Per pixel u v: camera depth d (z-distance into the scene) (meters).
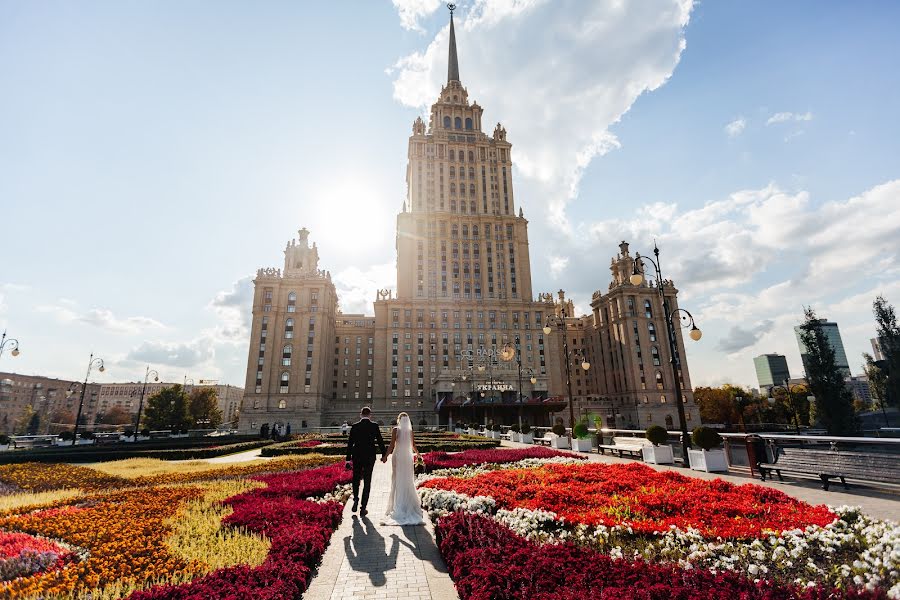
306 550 6.93
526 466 17.30
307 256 97.06
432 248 107.56
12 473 17.20
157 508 9.83
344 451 25.48
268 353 88.50
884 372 53.41
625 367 104.88
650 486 11.51
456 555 6.44
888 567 5.59
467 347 99.44
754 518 8.49
